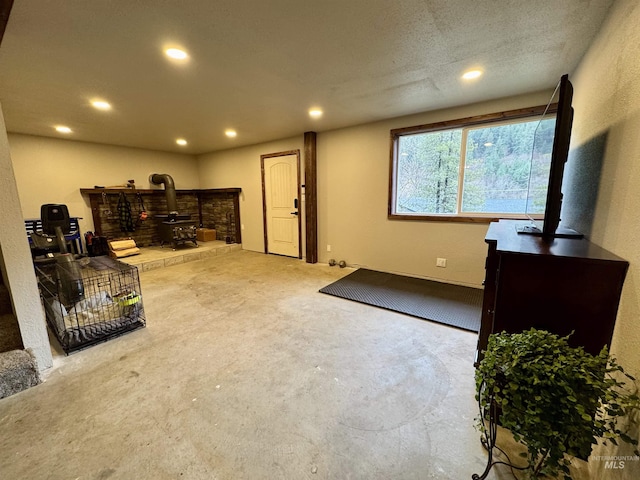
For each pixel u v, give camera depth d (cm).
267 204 536
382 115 353
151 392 165
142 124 380
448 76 241
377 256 414
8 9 142
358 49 195
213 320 258
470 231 335
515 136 304
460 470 119
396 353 204
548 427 88
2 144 165
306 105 311
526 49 196
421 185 371
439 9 154
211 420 144
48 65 209
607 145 141
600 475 109
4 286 230
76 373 183
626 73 123
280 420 144
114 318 236
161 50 193
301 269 434
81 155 483
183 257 485
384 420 144
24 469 119
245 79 241
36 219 430
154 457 124
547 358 96
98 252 474
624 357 104
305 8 151
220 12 154
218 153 598
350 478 115
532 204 224
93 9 148
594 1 146
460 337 226
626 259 110
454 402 156
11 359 167
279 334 232
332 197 443
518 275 126
